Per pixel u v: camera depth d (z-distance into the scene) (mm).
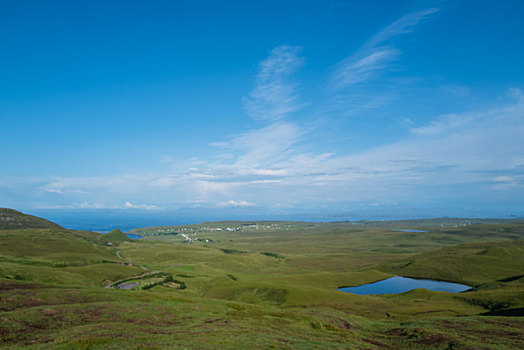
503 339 47031
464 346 42875
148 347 29984
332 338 47781
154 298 63562
